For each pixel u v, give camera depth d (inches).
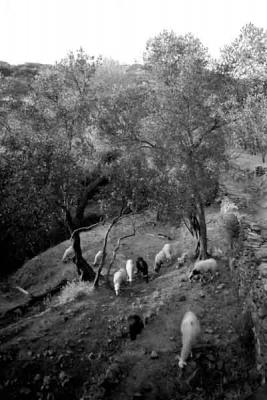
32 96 926.4
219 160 760.3
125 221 1151.0
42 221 668.1
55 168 653.9
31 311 748.6
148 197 686.5
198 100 708.0
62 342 546.9
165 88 742.5
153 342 530.9
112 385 455.5
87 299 695.1
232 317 553.6
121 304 651.5
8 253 1087.6
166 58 761.6
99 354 519.5
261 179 1121.4
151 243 1019.9
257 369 433.4
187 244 941.2
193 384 444.8
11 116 889.5
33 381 478.9
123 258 938.7
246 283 546.6
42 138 708.7
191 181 711.1
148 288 718.5
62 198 690.8
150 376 465.1
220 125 737.6
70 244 1097.4
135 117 780.6
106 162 785.6
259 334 440.8
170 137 716.0
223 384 441.4
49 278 945.5
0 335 579.2
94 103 895.7
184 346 479.2
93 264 914.1
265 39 713.0
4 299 861.8
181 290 668.1
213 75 725.9
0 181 644.7
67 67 941.2
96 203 1284.4
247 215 848.3
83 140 852.0
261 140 1237.1
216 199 1130.7
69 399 457.7
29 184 626.2
